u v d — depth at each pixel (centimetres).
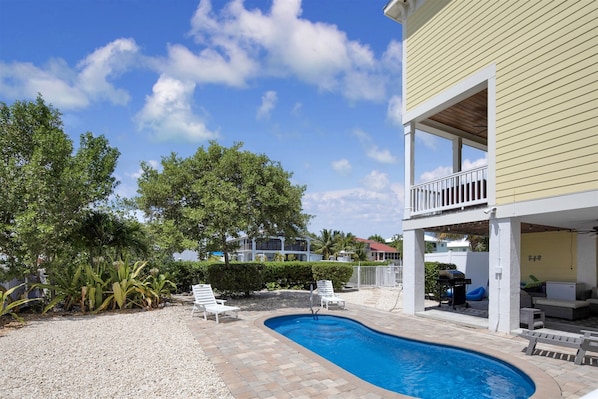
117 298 1191
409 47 1227
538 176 815
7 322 998
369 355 815
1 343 769
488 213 916
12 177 1138
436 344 800
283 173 1381
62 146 1260
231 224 1198
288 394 495
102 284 1206
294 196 1341
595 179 717
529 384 582
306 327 1101
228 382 542
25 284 1158
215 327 947
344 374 576
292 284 2017
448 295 1474
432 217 1098
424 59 1159
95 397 484
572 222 1017
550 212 796
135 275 1278
